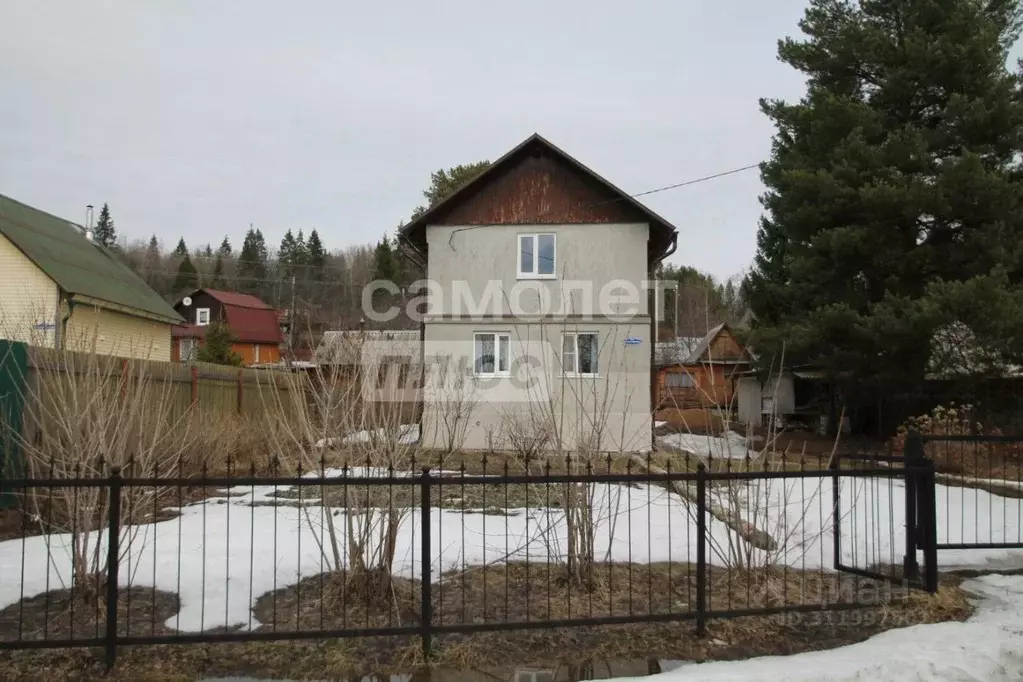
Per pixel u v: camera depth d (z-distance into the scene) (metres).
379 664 4.66
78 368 6.62
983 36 17.86
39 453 6.05
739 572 6.09
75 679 4.39
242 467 11.22
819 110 19.30
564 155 18.42
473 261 18.64
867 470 5.88
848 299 19.11
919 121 19.58
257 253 73.81
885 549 7.74
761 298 24.55
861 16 20.55
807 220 19.62
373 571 5.52
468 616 5.30
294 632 4.54
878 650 4.90
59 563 6.42
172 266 59.94
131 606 5.45
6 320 10.88
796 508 9.47
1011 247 17.31
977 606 6.15
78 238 26.03
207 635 4.48
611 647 5.00
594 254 18.41
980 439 8.33
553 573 6.30
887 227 18.19
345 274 51.38
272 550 6.80
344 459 5.56
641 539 7.65
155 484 4.57
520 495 10.06
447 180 41.00
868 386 19.25
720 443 6.41
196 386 13.51
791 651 5.04
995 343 16.05
